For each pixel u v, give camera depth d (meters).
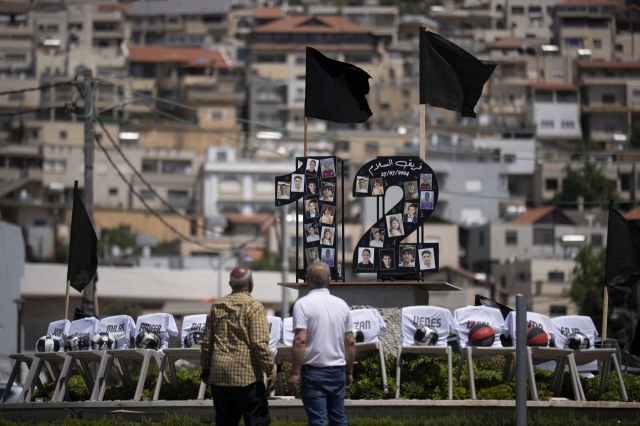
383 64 192.62
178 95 178.38
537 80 170.62
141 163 159.00
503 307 21.95
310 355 13.82
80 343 18.94
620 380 17.88
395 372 17.81
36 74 180.00
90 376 19.48
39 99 172.25
